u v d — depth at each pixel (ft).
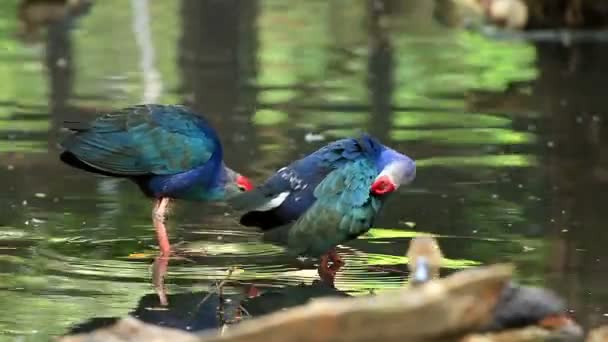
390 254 35.32
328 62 69.05
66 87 59.82
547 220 38.70
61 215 38.81
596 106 57.21
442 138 50.39
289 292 31.91
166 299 31.14
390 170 33.83
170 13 87.10
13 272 33.24
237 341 20.13
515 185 43.09
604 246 35.78
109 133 36.11
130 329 23.81
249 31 79.97
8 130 50.06
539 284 32.24
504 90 61.11
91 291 31.71
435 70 66.74
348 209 33.47
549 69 67.21
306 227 33.47
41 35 76.18
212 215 39.34
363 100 58.13
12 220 38.14
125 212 39.32
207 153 36.32
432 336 20.59
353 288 32.27
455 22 84.23
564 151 48.42
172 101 57.00
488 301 21.25
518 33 79.30
